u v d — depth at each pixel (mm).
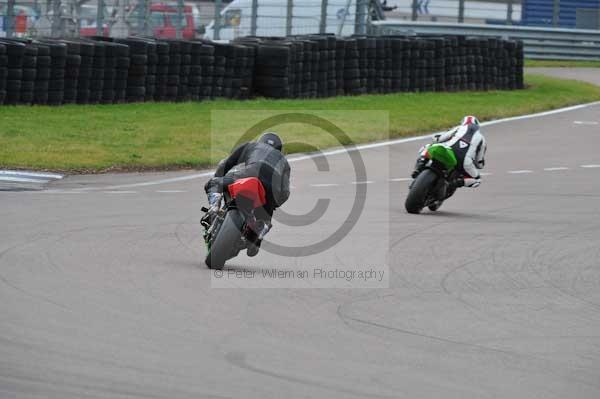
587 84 122250
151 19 109812
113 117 76188
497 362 24375
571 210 51031
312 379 22125
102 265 33656
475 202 53406
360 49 99562
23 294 28578
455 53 108062
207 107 85000
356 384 21953
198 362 22891
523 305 30969
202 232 41656
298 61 93688
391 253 38656
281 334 25953
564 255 39531
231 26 118438
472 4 144750
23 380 20797
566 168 66875
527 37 145500
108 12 109125
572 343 26578
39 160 59656
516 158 70938
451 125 85812
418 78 104875
